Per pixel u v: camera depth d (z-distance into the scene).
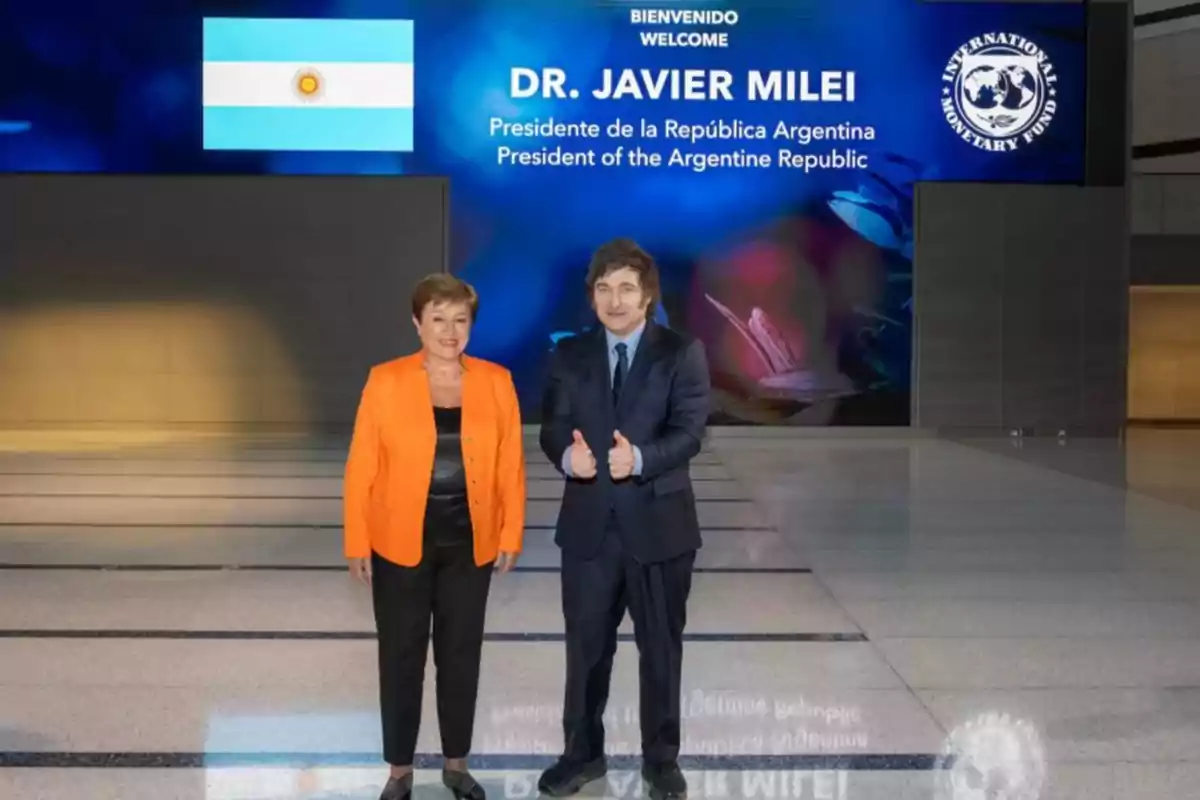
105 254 15.07
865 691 3.99
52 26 14.80
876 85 15.17
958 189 15.29
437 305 2.86
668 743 3.02
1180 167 19.39
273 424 15.25
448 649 2.98
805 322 15.25
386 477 2.91
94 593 5.58
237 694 3.92
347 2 14.95
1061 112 15.33
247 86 14.95
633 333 3.04
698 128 15.13
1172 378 19.38
